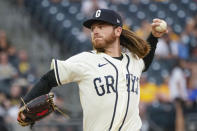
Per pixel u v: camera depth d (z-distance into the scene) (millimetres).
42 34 36469
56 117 24094
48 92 10922
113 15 11094
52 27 36531
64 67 10672
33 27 37000
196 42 36969
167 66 34188
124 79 10914
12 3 38375
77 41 33875
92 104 10703
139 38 11547
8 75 28391
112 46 11266
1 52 31219
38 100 10727
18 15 37656
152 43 12180
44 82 10789
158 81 32031
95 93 10688
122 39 11641
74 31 35406
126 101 10812
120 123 10742
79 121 24484
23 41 35656
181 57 35438
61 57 34312
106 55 11062
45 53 34812
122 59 11312
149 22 39844
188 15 42062
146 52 11672
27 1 38562
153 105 27594
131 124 10906
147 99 29719
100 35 11070
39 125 23562
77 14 37594
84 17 37156
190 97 27953
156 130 25641
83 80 10789
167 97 29000
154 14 40844
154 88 30266
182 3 42844
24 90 26219
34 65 33094
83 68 10734
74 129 24297
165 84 30703
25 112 10797
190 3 43125
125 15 39812
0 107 24906
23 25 37062
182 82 27188
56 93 28672
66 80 10781
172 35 38531
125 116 10781
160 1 42344
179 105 26438
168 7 42156
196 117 25953
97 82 10695
